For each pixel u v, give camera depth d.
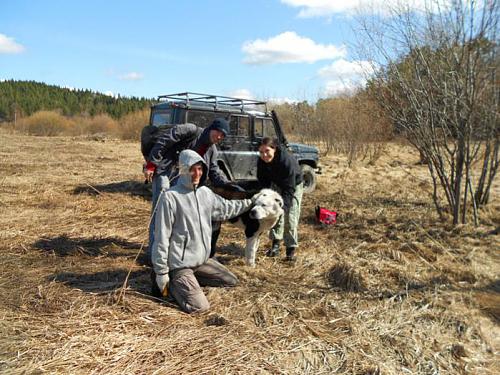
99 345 3.26
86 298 4.06
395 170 14.34
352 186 11.18
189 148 5.03
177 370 3.01
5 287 4.25
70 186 10.19
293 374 3.09
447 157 7.20
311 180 10.49
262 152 5.06
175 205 3.98
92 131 40.34
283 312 3.96
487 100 6.32
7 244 5.66
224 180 5.22
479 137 6.95
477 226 7.06
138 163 16.22
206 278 4.42
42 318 3.65
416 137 7.11
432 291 4.61
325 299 4.30
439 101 6.84
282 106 21.52
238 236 6.53
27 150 20.33
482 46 6.11
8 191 9.15
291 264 5.36
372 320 3.89
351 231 6.82
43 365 2.97
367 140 15.95
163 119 8.39
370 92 7.64
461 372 3.31
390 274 5.04
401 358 3.39
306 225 7.27
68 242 5.90
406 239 6.37
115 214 7.55
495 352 3.64
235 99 8.68
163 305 4.03
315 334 3.62
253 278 4.80
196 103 8.34
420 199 9.30
